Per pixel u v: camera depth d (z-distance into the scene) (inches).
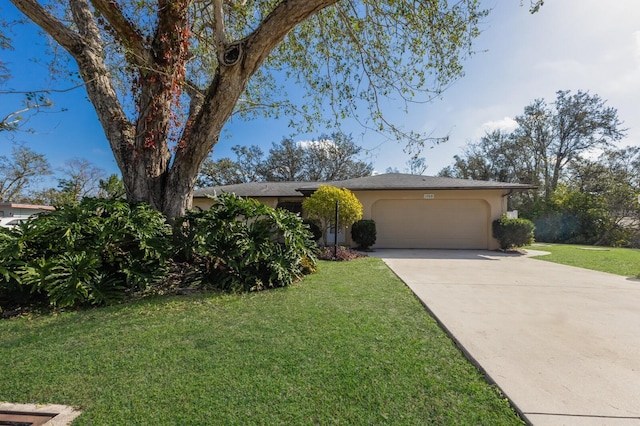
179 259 233.8
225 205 226.5
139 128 246.7
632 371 95.4
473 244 511.8
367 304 167.8
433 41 250.7
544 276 255.1
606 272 276.5
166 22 231.8
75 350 111.0
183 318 145.6
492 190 499.5
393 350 110.0
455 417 74.3
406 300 176.6
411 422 72.6
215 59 331.3
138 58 223.5
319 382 89.1
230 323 137.9
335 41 297.1
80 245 183.9
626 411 75.7
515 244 465.4
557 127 965.8
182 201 247.6
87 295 164.6
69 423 71.9
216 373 94.2
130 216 206.7
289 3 196.4
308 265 260.8
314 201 423.2
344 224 431.2
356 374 93.5
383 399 81.2
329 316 146.9
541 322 139.9
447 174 1304.1
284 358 103.8
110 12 211.9
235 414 75.1
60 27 228.4
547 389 85.4
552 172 995.3
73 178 1179.3
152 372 95.0
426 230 519.5
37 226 180.5
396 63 277.7
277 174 1202.0
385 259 369.4
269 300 176.4
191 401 80.1
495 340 119.0
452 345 115.0
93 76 240.5
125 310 158.7
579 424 71.2
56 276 163.3
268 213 227.5
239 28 298.2
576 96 929.5
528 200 984.9
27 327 136.3
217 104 224.4
